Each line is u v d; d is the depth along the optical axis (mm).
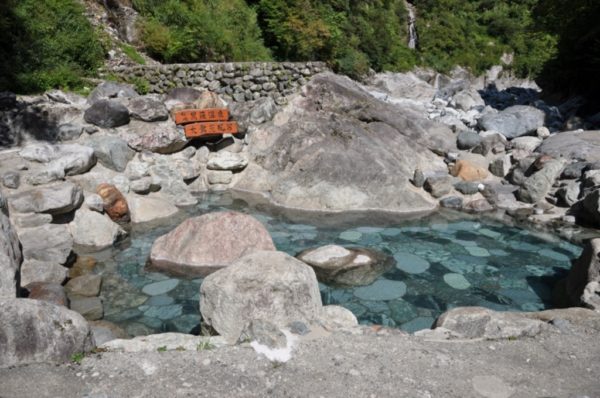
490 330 3773
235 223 6062
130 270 5727
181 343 3521
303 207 8094
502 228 7148
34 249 6008
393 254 6227
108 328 4312
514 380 3127
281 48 16188
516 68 25969
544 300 5098
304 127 9148
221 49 14055
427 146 9609
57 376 3082
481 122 10383
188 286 5320
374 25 20547
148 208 7555
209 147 9391
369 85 17703
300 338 3533
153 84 11547
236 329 3592
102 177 7625
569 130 10172
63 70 9875
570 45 14312
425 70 22531
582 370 3260
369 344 3521
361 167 8336
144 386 3010
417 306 4949
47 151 7328
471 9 29484
